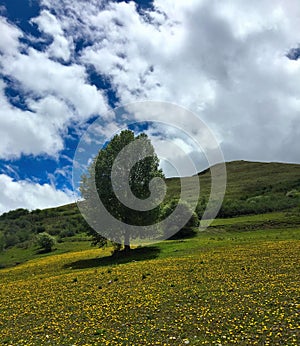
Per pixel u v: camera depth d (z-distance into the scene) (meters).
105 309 24.53
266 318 19.12
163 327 19.78
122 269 40.66
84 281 36.03
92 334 20.08
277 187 142.25
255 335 17.22
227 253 43.56
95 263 52.78
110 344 18.22
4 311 27.77
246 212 96.94
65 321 23.03
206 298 24.11
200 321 20.00
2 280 48.94
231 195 138.62
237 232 73.50
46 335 20.81
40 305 28.16
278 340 16.38
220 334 17.88
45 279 42.19
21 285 39.97
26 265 64.94
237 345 16.38
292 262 33.00
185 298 24.80
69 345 18.81
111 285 32.22
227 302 22.73
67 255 71.62
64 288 33.88
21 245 117.31
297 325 17.58
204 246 53.91
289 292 23.08
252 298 22.86
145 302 24.91
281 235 59.81
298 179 151.00
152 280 32.12
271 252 40.31
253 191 142.38
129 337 18.95
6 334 21.94
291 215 84.94
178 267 37.19
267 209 98.19
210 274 31.67
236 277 29.25
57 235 125.31
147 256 50.91
